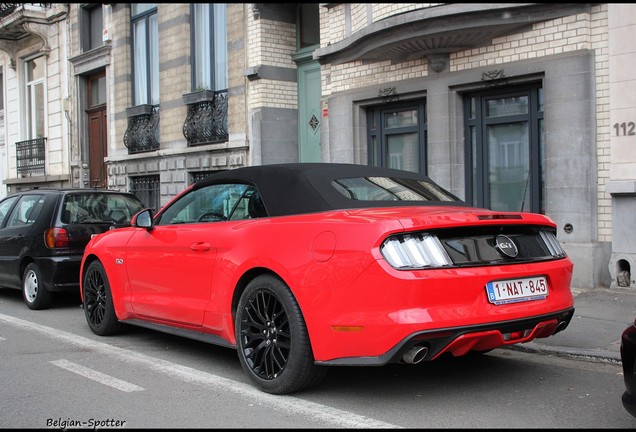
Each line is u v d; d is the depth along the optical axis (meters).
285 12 13.39
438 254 4.18
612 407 4.41
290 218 4.86
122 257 6.46
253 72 13.04
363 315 4.13
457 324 4.06
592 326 6.67
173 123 15.33
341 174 5.25
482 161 9.79
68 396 4.75
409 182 5.62
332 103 11.54
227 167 13.87
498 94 9.60
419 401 4.54
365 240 4.18
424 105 10.52
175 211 6.09
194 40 15.08
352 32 11.11
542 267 4.57
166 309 5.79
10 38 20.78
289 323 4.55
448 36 9.11
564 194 8.59
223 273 5.13
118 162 17.39
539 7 8.61
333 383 5.00
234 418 4.21
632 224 8.14
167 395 4.75
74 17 18.78
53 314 8.31
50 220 8.49
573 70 8.46
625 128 8.17
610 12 8.26
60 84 19.47
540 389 4.83
